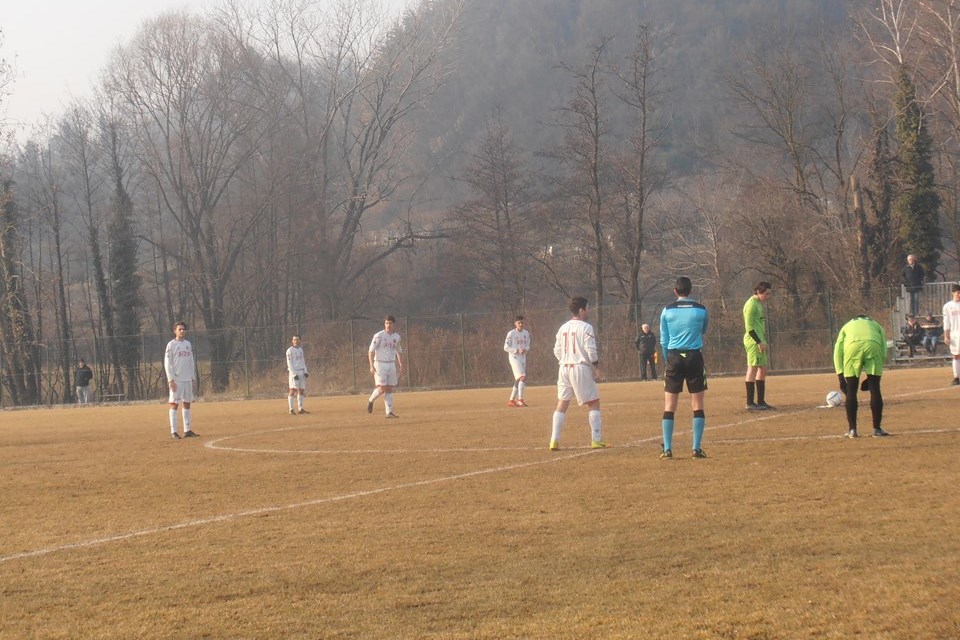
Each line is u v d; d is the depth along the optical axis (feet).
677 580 26.43
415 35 245.45
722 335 176.24
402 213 349.82
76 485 51.85
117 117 235.81
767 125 222.48
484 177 258.57
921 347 153.89
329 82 243.81
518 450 58.29
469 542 32.22
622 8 402.52
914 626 21.53
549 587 26.37
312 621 24.16
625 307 182.29
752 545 29.86
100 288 250.57
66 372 215.31
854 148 253.03
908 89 194.18
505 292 251.19
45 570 30.68
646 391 124.88
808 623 22.17
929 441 51.19
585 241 239.50
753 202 209.87
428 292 274.36
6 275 224.33
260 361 197.26
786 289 199.72
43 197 270.67
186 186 234.79
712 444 55.16
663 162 333.62
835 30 237.66
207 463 59.67
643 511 36.04
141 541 34.78
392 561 30.01
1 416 154.40
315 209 240.94
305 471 53.16
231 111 231.71
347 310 248.32
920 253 192.44
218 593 27.07
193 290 245.24
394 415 96.99
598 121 235.81
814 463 45.65
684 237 258.16
